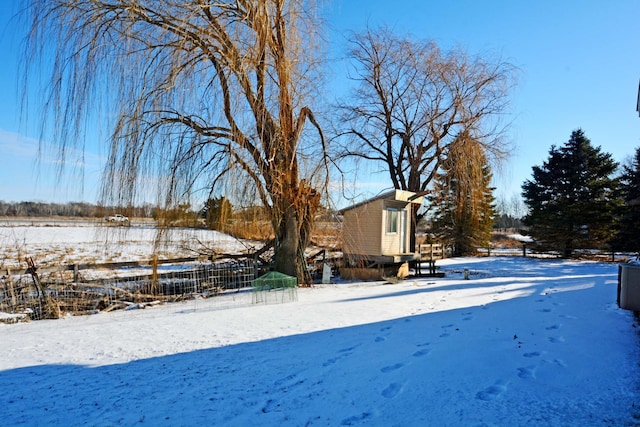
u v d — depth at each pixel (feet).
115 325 25.73
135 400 13.01
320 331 21.95
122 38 31.71
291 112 40.42
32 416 12.00
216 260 46.44
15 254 65.16
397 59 68.03
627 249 70.38
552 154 87.51
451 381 13.37
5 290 32.30
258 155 37.99
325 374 14.78
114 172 32.09
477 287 39.40
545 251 88.58
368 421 10.95
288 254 43.42
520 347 16.46
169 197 34.81
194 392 13.53
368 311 27.48
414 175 69.56
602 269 59.31
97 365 17.08
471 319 22.66
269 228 43.91
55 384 14.76
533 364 14.42
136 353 18.80
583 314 21.95
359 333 21.02
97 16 31.58
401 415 11.18
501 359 15.16
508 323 20.93
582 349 15.79
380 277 49.98
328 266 47.73
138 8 31.94
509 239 131.64
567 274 53.11
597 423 10.11
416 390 12.82
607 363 14.19
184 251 45.96
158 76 32.99
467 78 64.08
